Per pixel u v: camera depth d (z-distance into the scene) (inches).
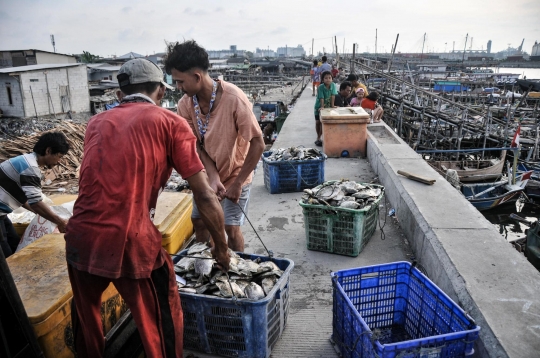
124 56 3565.5
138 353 103.3
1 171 135.9
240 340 101.7
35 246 109.6
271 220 206.7
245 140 123.0
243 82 2588.6
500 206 713.6
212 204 82.1
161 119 76.1
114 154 72.5
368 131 366.0
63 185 337.4
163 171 78.7
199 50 111.6
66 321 88.2
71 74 1590.8
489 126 1059.9
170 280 83.4
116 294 100.7
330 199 164.2
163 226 128.6
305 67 3671.3
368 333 85.3
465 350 82.6
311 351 110.3
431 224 148.1
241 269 109.9
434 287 97.7
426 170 220.4
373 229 180.5
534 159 991.6
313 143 388.2
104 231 72.0
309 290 142.0
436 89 2481.5
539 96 1985.7
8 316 73.1
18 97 1450.5
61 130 429.7
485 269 115.6
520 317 93.9
